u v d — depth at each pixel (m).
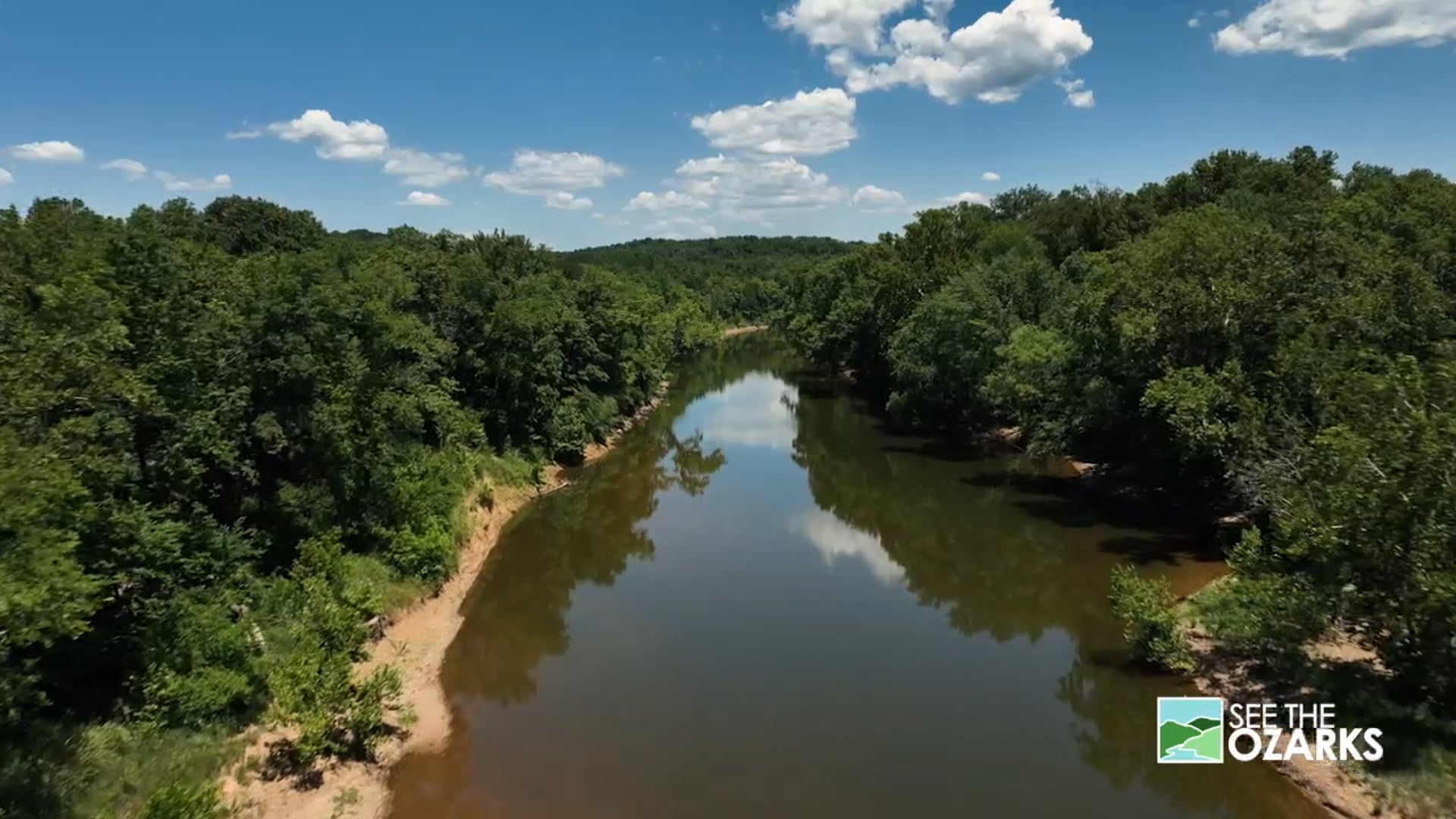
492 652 26.09
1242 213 54.84
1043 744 20.72
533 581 32.59
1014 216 118.00
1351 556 18.55
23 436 16.30
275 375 24.61
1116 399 36.50
